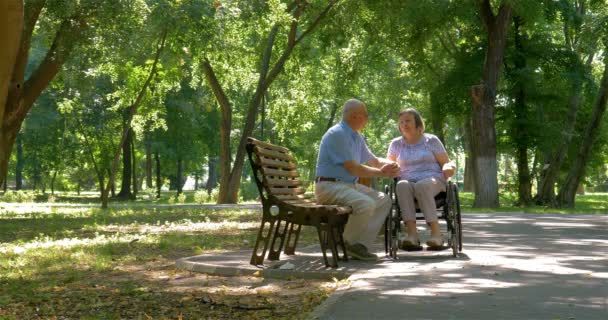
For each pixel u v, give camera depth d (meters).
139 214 23.84
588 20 32.94
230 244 11.75
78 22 23.66
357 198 8.45
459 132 65.38
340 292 6.20
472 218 19.91
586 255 8.99
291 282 7.29
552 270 7.41
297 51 40.00
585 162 39.00
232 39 30.97
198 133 61.12
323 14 34.28
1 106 9.91
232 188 38.88
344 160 8.67
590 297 5.77
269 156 8.26
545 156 42.66
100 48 25.23
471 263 8.02
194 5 26.58
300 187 9.38
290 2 37.31
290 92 43.66
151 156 75.06
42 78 24.42
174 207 30.92
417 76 41.78
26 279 8.16
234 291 6.83
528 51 38.84
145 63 33.78
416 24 31.25
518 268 7.56
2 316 5.92
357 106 8.83
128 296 6.78
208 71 38.59
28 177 84.44
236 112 59.50
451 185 8.84
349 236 8.59
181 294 6.73
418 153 9.12
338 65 40.25
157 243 11.90
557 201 39.38
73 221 20.14
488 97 32.97
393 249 8.62
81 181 77.31
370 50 39.09
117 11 23.14
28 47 23.59
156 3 26.33
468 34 39.62
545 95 39.72
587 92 39.38
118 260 9.63
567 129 40.91
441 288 6.23
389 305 5.48
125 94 36.16
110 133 57.97
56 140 63.78
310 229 15.22
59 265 9.20
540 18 33.66
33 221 20.36
